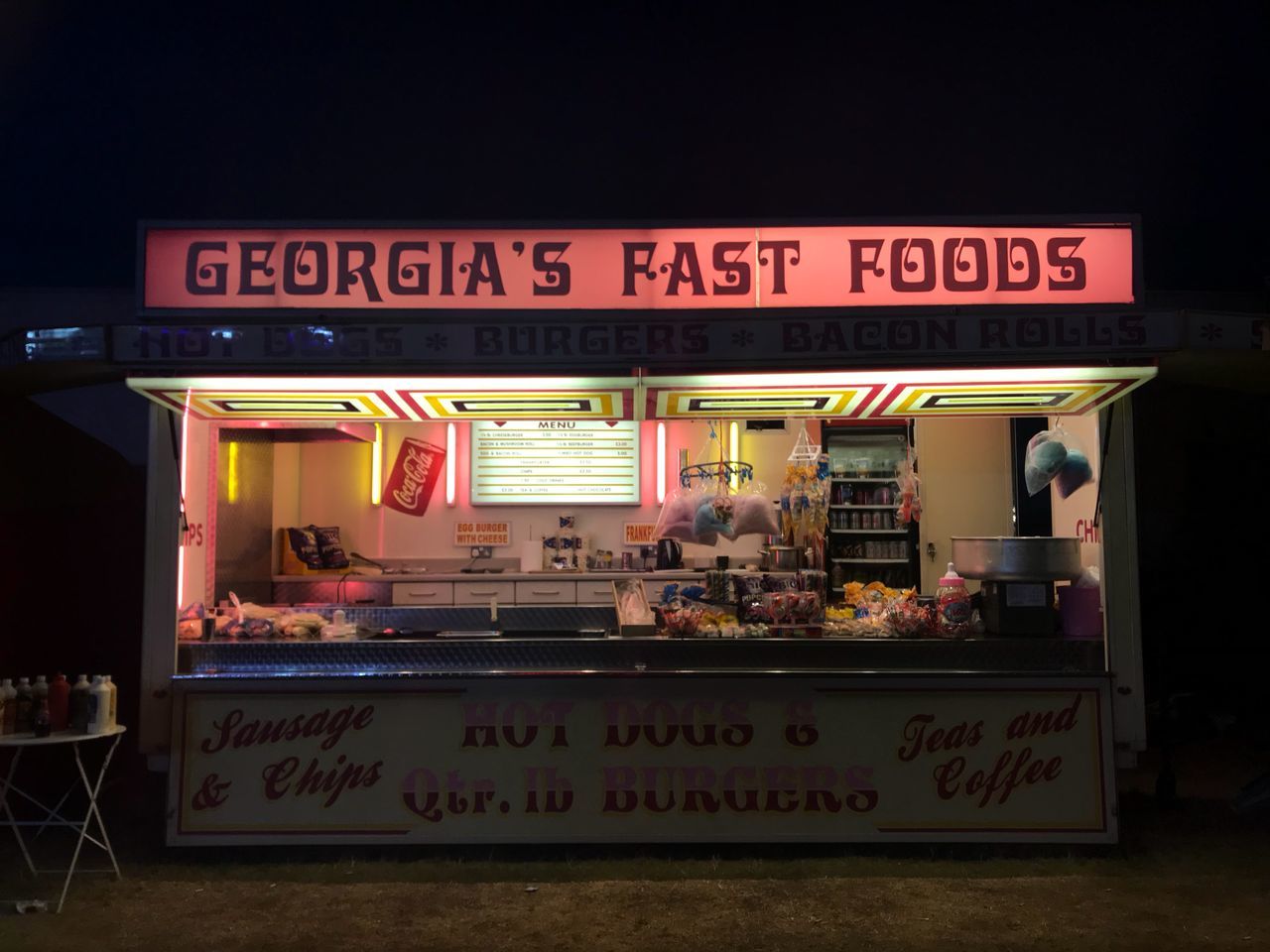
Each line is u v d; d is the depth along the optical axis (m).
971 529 9.31
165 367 5.06
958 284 5.45
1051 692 5.36
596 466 9.35
